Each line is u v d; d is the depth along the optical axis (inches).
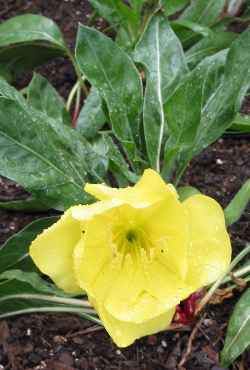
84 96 20.1
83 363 14.1
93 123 17.3
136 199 11.3
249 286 15.0
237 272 14.7
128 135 15.3
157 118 15.2
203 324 14.6
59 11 22.8
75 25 22.3
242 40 14.8
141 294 12.1
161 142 15.0
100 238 11.8
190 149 14.9
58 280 12.1
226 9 21.2
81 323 14.7
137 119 15.5
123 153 17.9
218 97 14.8
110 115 15.1
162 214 11.8
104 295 12.0
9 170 13.4
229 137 18.7
